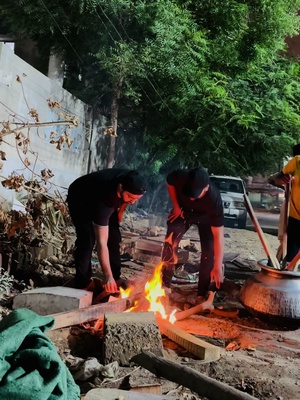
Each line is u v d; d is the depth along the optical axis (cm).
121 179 456
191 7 1380
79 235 514
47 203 719
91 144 1292
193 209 514
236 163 1523
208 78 1404
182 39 1277
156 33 1220
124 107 1452
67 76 1357
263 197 2609
